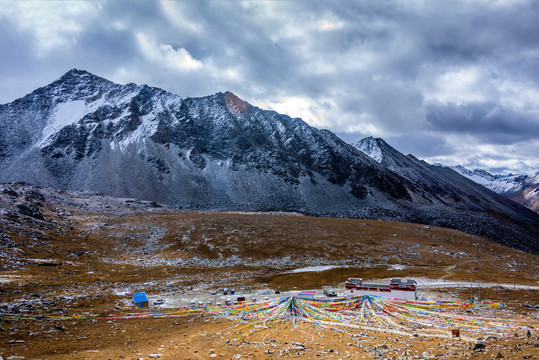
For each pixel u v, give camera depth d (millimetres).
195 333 37438
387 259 110500
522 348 22500
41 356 27844
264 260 104375
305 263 102312
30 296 51875
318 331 34625
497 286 72188
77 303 51312
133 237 117125
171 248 110688
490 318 43406
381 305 50062
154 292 64938
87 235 109812
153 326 41969
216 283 75250
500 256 123250
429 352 24172
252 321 42594
